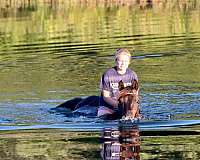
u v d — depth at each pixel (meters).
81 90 29.22
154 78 31.69
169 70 33.84
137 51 41.00
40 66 36.12
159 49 41.66
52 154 17.72
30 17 66.38
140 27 54.09
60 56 39.59
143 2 84.50
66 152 17.91
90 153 17.70
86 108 25.06
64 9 76.44
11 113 24.69
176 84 29.94
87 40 46.84
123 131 20.84
